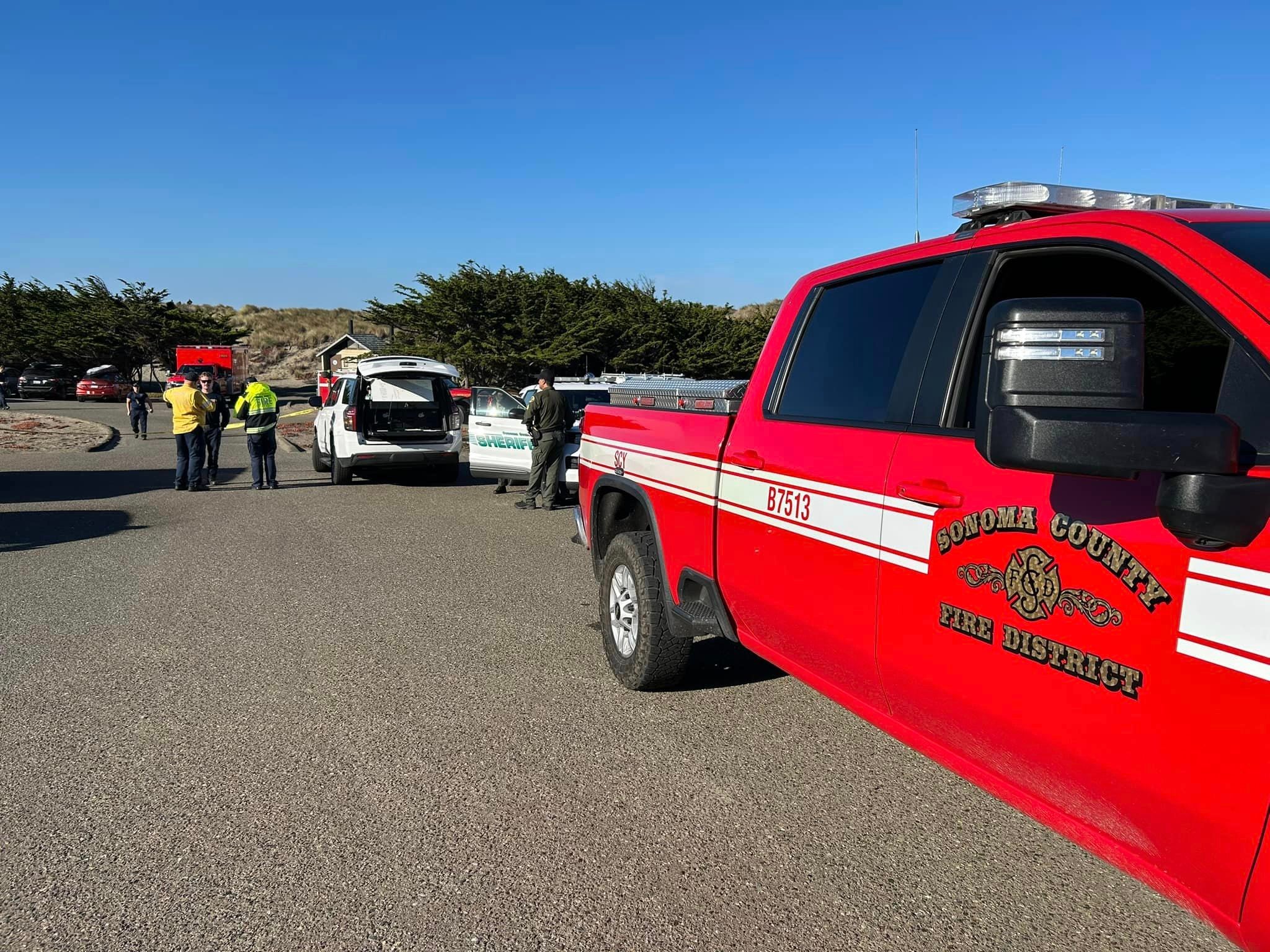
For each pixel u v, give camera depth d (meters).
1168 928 2.77
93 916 2.81
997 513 2.21
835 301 3.30
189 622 6.09
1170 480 1.68
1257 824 1.63
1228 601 1.67
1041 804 2.26
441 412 14.11
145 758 3.96
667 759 3.97
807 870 3.10
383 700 4.67
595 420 5.45
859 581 2.75
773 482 3.27
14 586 7.09
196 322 52.69
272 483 13.62
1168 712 1.79
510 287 33.97
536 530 9.91
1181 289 1.97
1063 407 1.75
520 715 4.47
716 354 37.19
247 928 2.75
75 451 18.84
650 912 2.85
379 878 3.03
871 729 4.31
